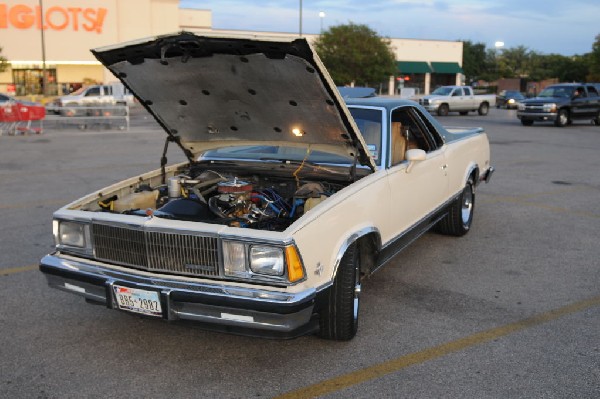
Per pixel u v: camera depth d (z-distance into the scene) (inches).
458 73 2320.4
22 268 219.0
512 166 485.1
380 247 170.9
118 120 860.0
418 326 169.0
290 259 130.1
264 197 173.3
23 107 743.1
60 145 633.0
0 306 183.3
